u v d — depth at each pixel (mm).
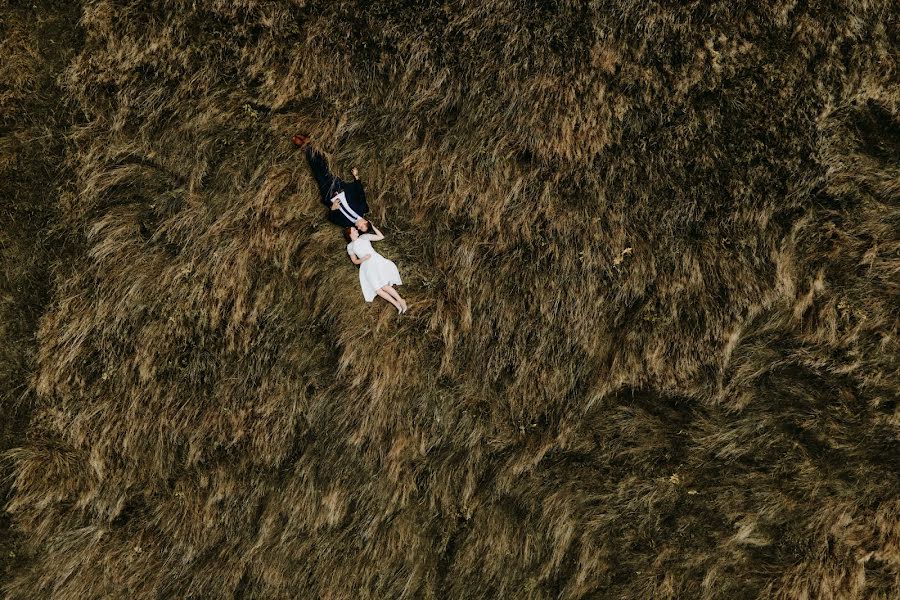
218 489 7625
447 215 7629
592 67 7402
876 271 7266
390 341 7562
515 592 7598
